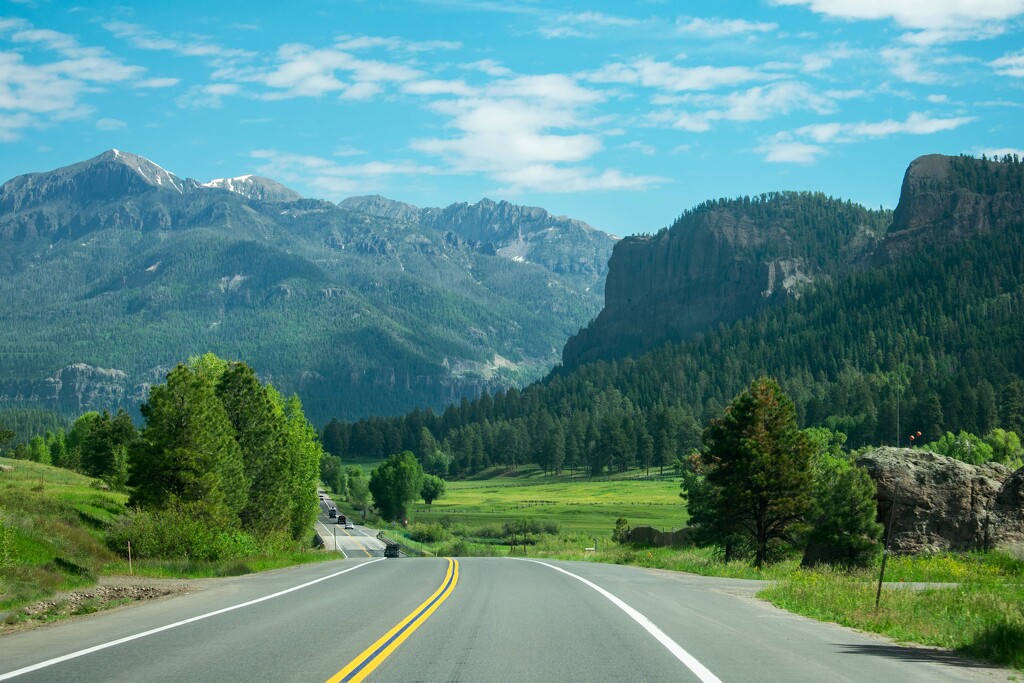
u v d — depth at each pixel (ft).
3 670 38.83
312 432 296.92
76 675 36.96
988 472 126.82
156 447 179.22
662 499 612.29
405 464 526.98
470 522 469.98
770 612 62.95
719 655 41.14
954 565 103.81
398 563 146.61
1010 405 639.76
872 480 124.26
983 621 52.75
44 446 507.30
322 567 140.26
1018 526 118.73
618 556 196.24
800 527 164.55
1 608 68.13
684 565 146.72
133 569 117.39
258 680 34.96
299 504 282.56
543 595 72.90
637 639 46.19
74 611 68.18
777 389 170.09
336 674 36.01
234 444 202.39
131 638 48.57
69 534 127.24
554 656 40.47
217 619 57.21
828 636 49.73
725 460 170.60
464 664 38.29
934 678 36.88
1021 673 39.73
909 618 55.93
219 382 231.71
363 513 588.91
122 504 201.57
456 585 84.69
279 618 56.80
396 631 49.19
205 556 139.64
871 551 117.91
